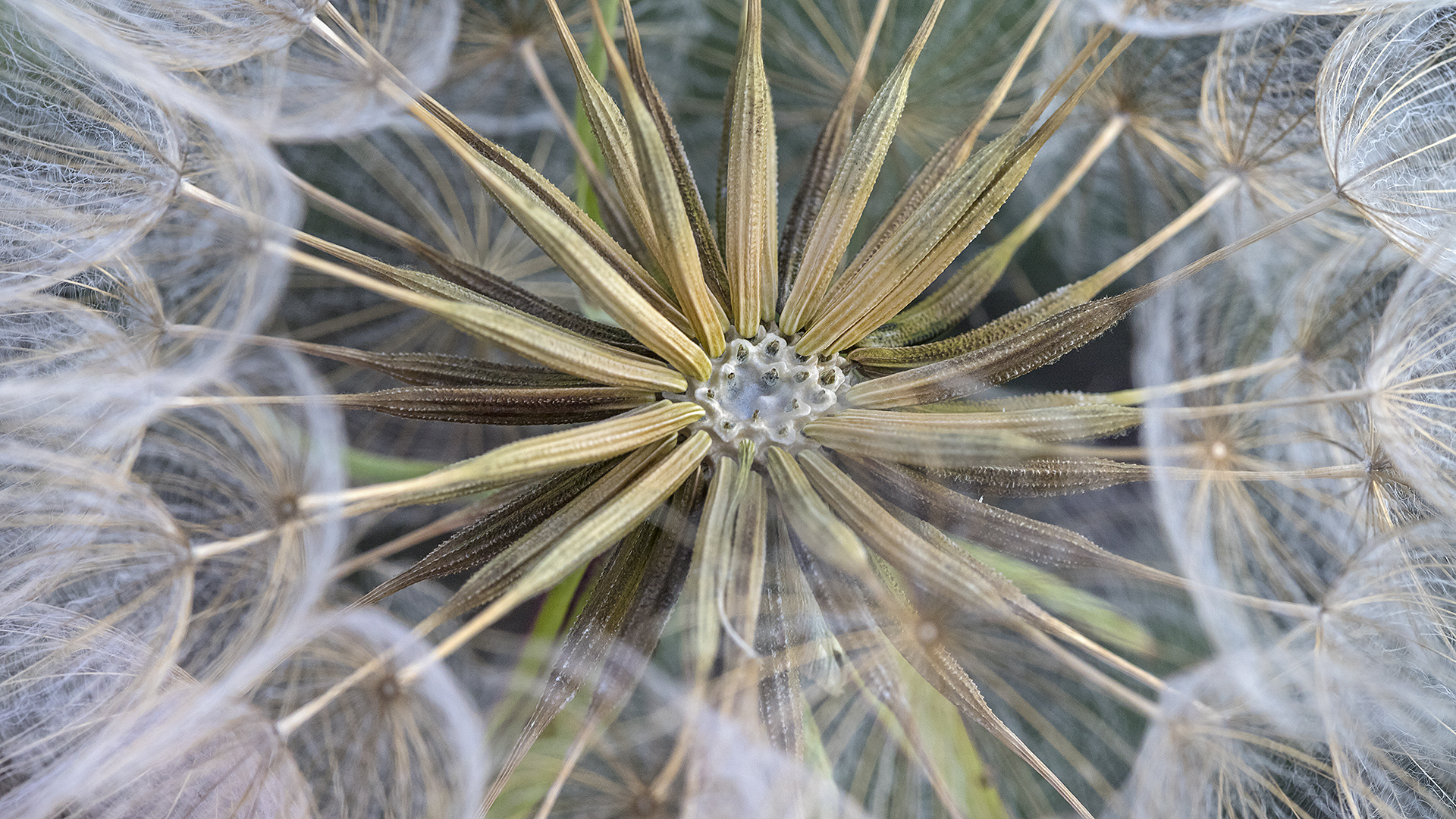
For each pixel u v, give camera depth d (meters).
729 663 0.09
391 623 0.10
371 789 0.10
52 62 0.10
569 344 0.09
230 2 0.10
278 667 0.10
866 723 0.10
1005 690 0.10
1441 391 0.10
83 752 0.09
